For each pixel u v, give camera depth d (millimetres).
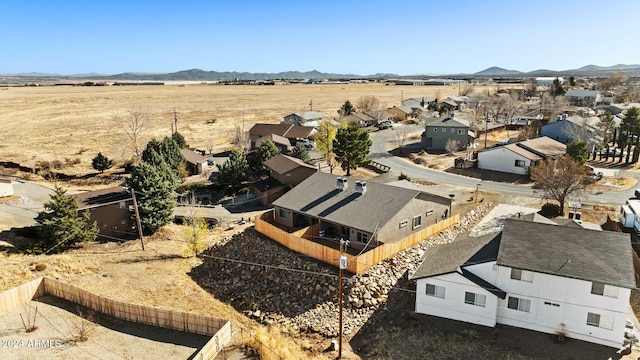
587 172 51219
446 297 28859
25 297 28859
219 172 63312
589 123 76750
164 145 68875
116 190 48125
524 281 27016
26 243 40375
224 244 41156
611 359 24422
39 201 56125
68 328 26000
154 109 152125
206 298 33188
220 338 24422
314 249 35344
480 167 66938
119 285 33312
